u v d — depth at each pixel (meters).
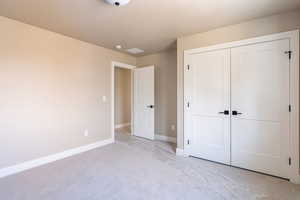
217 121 2.78
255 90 2.44
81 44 3.32
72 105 3.18
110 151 3.37
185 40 3.06
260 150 2.42
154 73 4.35
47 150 2.79
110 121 3.99
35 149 2.64
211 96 2.82
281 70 2.24
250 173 2.42
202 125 2.93
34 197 1.84
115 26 2.63
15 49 2.42
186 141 3.08
